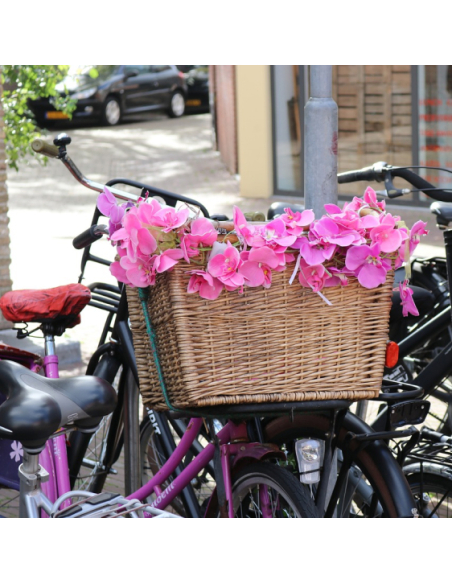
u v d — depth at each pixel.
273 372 2.03
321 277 2.00
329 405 2.09
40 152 2.42
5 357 2.94
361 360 2.09
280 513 2.40
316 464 2.37
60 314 2.87
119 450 3.35
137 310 2.25
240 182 12.20
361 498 2.76
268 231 1.99
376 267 2.02
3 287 5.91
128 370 3.09
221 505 2.40
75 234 10.08
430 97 10.70
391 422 2.34
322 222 2.01
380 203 2.16
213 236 1.96
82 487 3.42
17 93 7.00
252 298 2.01
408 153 10.98
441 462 2.52
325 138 2.75
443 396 3.35
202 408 2.11
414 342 3.16
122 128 19.98
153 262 1.99
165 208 1.99
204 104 22.34
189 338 1.98
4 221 5.90
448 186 10.77
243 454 2.43
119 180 2.64
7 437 1.98
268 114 11.80
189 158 15.71
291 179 11.91
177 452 2.64
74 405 2.08
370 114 11.14
